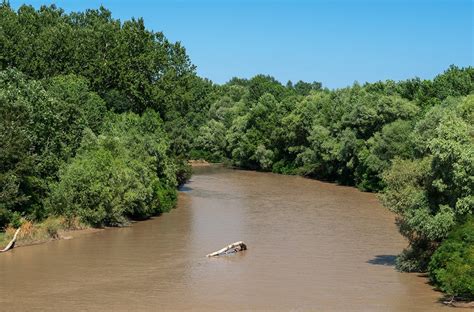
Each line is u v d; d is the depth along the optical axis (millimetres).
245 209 62531
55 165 50219
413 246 35219
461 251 29297
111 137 57406
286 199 71625
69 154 52875
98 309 27453
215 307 28016
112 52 76312
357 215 58375
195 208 63375
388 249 42031
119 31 79250
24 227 43281
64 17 96375
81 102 64688
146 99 77750
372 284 32250
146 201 55875
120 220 51875
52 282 32312
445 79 94812
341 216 57656
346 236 46906
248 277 33875
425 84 95625
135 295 29969
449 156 30875
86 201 49562
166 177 63938
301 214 59000
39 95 50969
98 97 68438
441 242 32625
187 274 34625
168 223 53594
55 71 72750
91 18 98875
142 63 77938
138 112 77875
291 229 50156
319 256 39625
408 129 78938
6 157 43688
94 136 56281
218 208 63344
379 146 79812
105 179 50219
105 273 34594
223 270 35562
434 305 28234
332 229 50094
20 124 46188
